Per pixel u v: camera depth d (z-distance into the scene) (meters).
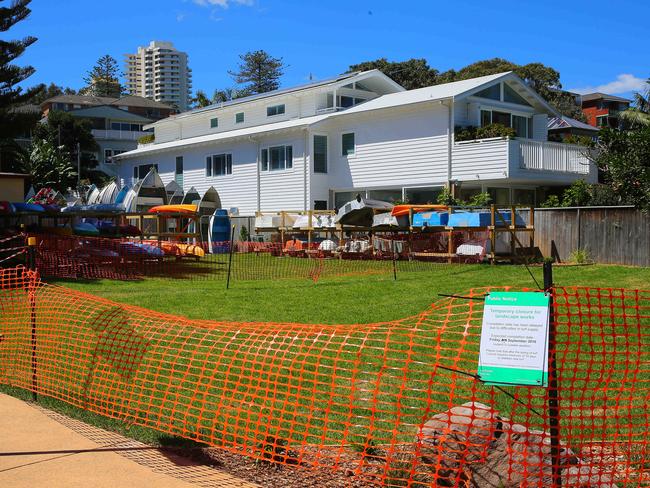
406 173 28.97
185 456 5.09
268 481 4.57
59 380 7.18
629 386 6.39
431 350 8.08
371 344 8.40
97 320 9.91
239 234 34.19
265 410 6.07
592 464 4.32
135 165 43.25
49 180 48.53
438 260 23.84
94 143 63.31
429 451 4.53
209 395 6.57
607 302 11.47
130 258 21.44
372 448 4.99
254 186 34.75
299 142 32.09
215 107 41.19
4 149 45.34
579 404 5.96
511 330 3.68
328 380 6.88
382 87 35.91
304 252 26.59
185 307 12.36
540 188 29.28
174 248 24.44
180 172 39.59
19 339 8.86
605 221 21.17
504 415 5.69
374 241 25.72
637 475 4.51
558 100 64.06
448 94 27.20
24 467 4.88
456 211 24.28
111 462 4.96
